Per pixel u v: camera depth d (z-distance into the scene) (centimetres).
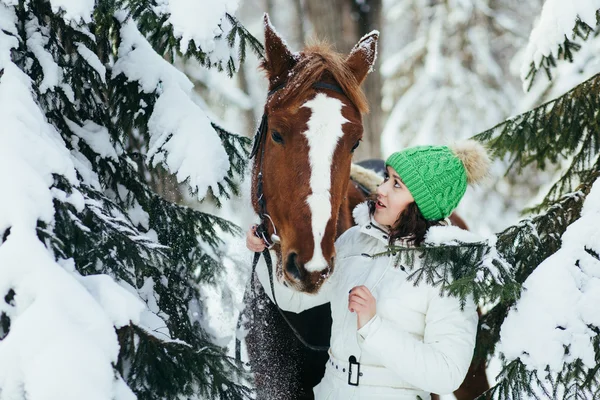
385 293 220
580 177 268
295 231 214
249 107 752
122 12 247
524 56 278
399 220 222
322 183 211
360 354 223
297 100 221
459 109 924
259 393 266
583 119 271
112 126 253
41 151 177
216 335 278
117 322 172
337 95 224
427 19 1030
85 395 151
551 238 239
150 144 241
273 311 266
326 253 211
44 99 218
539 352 202
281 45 243
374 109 771
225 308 286
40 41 217
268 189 234
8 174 167
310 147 213
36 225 168
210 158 233
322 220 210
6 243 161
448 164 218
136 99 249
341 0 767
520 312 209
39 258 162
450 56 977
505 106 944
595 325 203
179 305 252
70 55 232
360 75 249
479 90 939
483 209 824
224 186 249
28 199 167
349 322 227
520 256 235
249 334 274
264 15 242
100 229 198
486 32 1002
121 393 164
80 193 185
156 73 245
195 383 208
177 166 233
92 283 175
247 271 286
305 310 265
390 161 222
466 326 214
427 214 221
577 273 209
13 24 207
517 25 1023
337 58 234
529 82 283
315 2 775
